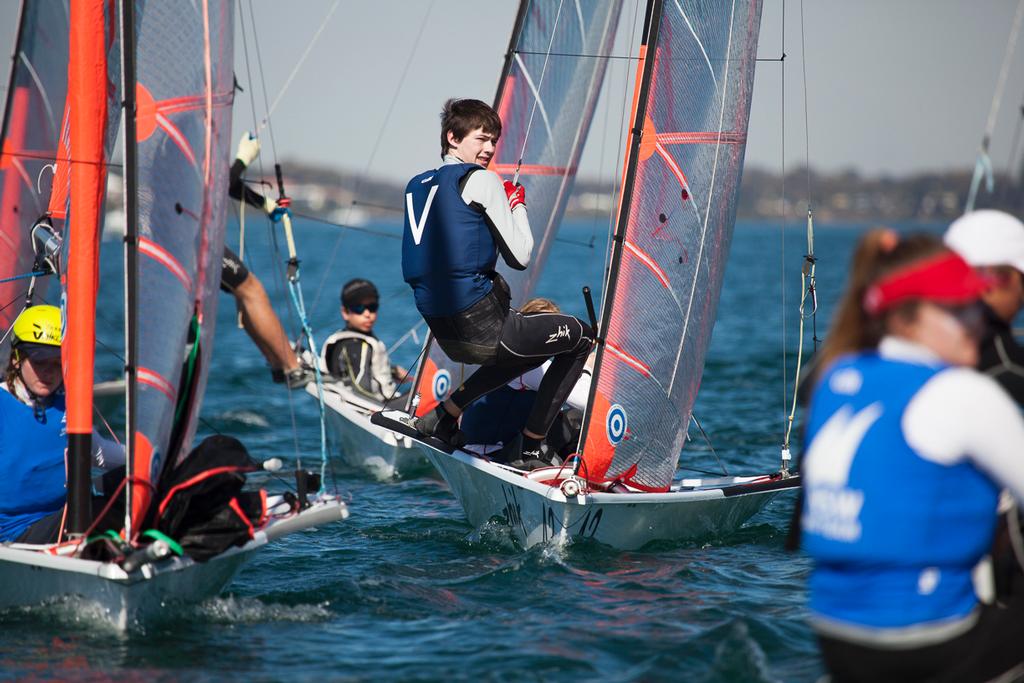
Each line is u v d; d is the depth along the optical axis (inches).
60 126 770.8
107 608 559.8
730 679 504.1
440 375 994.7
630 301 759.7
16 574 573.9
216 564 585.6
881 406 309.7
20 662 521.3
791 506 913.5
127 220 551.5
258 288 732.0
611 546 757.9
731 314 3253.0
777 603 629.0
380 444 1106.7
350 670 519.8
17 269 780.0
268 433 1312.7
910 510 305.3
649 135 758.5
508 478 746.8
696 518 786.8
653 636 566.6
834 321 340.5
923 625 311.4
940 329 315.6
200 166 592.4
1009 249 396.8
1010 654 323.6
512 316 724.0
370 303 1198.9
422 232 714.2
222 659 532.1
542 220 1075.9
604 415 756.0
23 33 741.3
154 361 560.1
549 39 1052.5
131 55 551.2
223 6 608.4
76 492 565.6
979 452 300.0
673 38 764.0
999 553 358.3
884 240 329.1
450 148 729.6
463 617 605.0
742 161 813.9
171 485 561.9
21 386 618.5
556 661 530.3
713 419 1387.8
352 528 838.5
